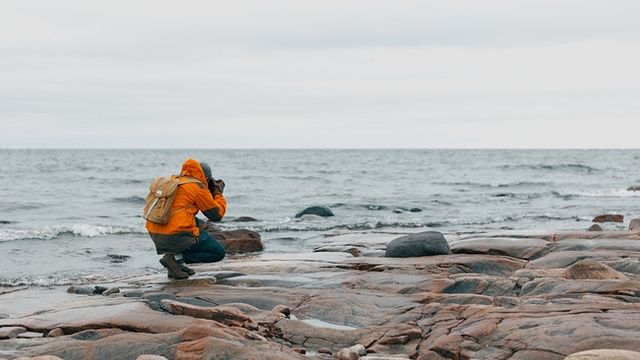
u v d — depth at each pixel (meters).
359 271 10.38
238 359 5.50
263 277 9.86
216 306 7.69
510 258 11.44
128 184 44.56
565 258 10.64
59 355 5.97
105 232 18.83
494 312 6.69
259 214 26.58
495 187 44.25
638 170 67.12
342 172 65.69
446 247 11.88
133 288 9.58
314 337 6.71
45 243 16.67
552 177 55.91
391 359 5.82
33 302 8.72
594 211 26.19
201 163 9.98
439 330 6.49
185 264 10.95
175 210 9.59
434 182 49.88
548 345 5.64
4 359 5.80
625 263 9.71
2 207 27.39
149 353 5.83
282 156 144.88
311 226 20.33
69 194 35.78
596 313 6.38
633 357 5.03
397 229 19.45
